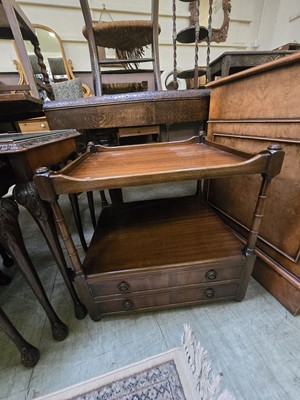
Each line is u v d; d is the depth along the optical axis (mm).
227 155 635
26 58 996
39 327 668
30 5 2133
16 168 458
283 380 498
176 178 484
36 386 515
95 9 2277
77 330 646
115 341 608
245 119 742
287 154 593
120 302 637
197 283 633
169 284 623
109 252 667
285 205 628
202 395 478
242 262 614
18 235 493
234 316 659
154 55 1172
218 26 2691
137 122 1013
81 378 525
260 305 690
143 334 623
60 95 2033
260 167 479
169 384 501
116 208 978
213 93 925
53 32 2205
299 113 538
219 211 1039
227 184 950
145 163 597
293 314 649
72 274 658
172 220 846
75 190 453
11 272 938
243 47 2900
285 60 530
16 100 699
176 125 1255
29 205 492
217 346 578
